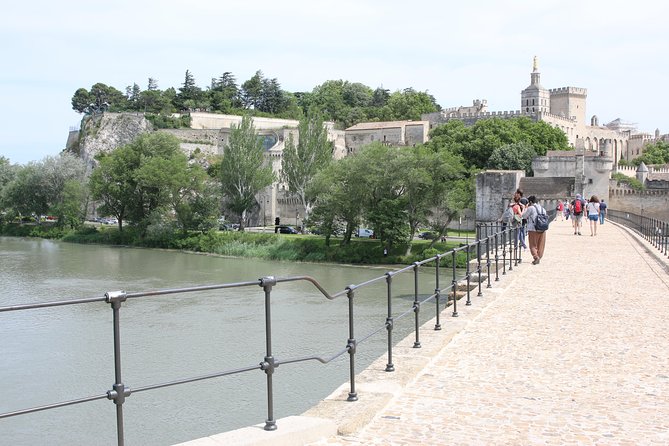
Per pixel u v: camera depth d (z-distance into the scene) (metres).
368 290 50.31
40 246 89.75
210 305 43.72
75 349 32.22
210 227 86.00
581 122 166.75
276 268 67.81
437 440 7.31
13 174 116.94
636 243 32.47
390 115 174.62
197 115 168.75
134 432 22.25
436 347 11.25
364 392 8.80
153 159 88.38
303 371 28.36
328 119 181.50
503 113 147.25
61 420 23.38
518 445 7.18
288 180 102.75
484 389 9.18
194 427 22.58
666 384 9.39
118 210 96.12
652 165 143.12
